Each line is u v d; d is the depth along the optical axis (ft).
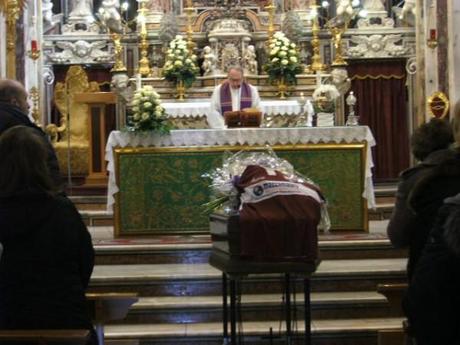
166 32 55.42
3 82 25.26
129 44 57.36
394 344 23.31
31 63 53.31
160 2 58.13
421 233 20.18
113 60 57.67
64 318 17.81
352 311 31.17
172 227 39.34
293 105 50.42
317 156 39.01
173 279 32.50
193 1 57.11
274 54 52.80
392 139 58.18
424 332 15.67
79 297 18.13
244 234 22.57
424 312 15.53
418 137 21.56
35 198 17.99
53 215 18.06
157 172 39.22
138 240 38.47
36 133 18.51
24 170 17.92
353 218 39.22
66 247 18.02
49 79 57.62
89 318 18.69
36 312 17.70
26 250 17.92
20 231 17.84
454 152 18.98
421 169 21.07
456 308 15.33
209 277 32.48
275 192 22.97
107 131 55.67
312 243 22.80
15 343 16.66
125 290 32.40
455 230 14.61
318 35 56.44
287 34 55.62
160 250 35.76
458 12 49.34
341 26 56.24
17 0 43.78
